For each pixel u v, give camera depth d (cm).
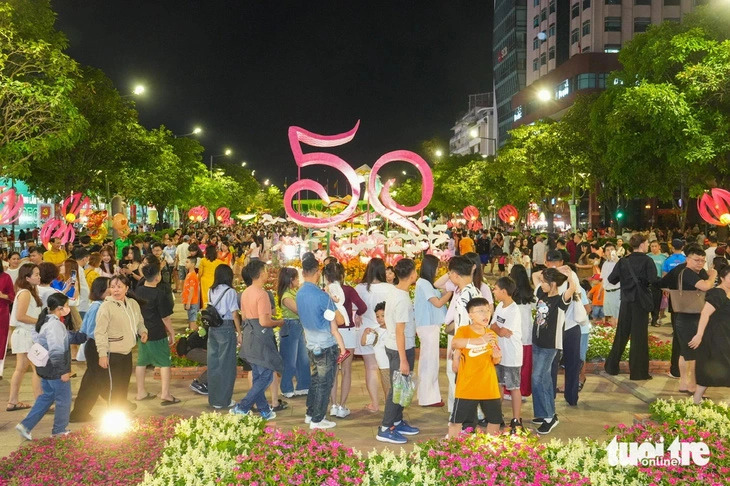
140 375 929
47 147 1725
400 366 741
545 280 780
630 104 2297
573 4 7275
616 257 1441
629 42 2733
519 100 8525
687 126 2255
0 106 1728
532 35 8712
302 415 868
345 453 595
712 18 2447
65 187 2709
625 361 1093
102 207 4259
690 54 2417
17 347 888
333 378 786
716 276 930
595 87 6450
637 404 909
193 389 981
